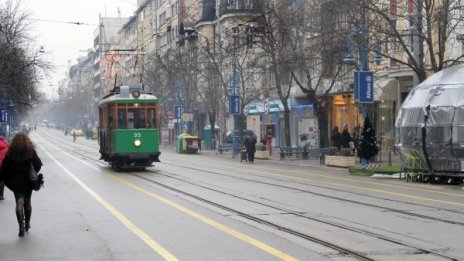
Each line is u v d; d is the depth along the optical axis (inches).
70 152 2070.6
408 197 666.8
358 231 431.5
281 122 2102.6
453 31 1076.5
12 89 1595.7
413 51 1074.7
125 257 345.4
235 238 404.2
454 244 383.6
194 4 3019.2
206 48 1957.4
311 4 1427.2
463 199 649.0
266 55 1619.1
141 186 792.3
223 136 2234.3
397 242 388.2
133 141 1083.3
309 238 402.3
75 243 390.0
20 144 414.3
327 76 1546.5
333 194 691.4
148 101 1095.0
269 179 911.0
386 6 1244.5
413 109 899.4
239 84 2041.1
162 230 437.4
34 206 584.4
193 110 2336.4
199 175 991.0
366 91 1083.3
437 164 844.0
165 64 2628.0
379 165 1088.8
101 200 631.2
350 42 1125.1
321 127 1449.3
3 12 1561.3
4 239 406.6
